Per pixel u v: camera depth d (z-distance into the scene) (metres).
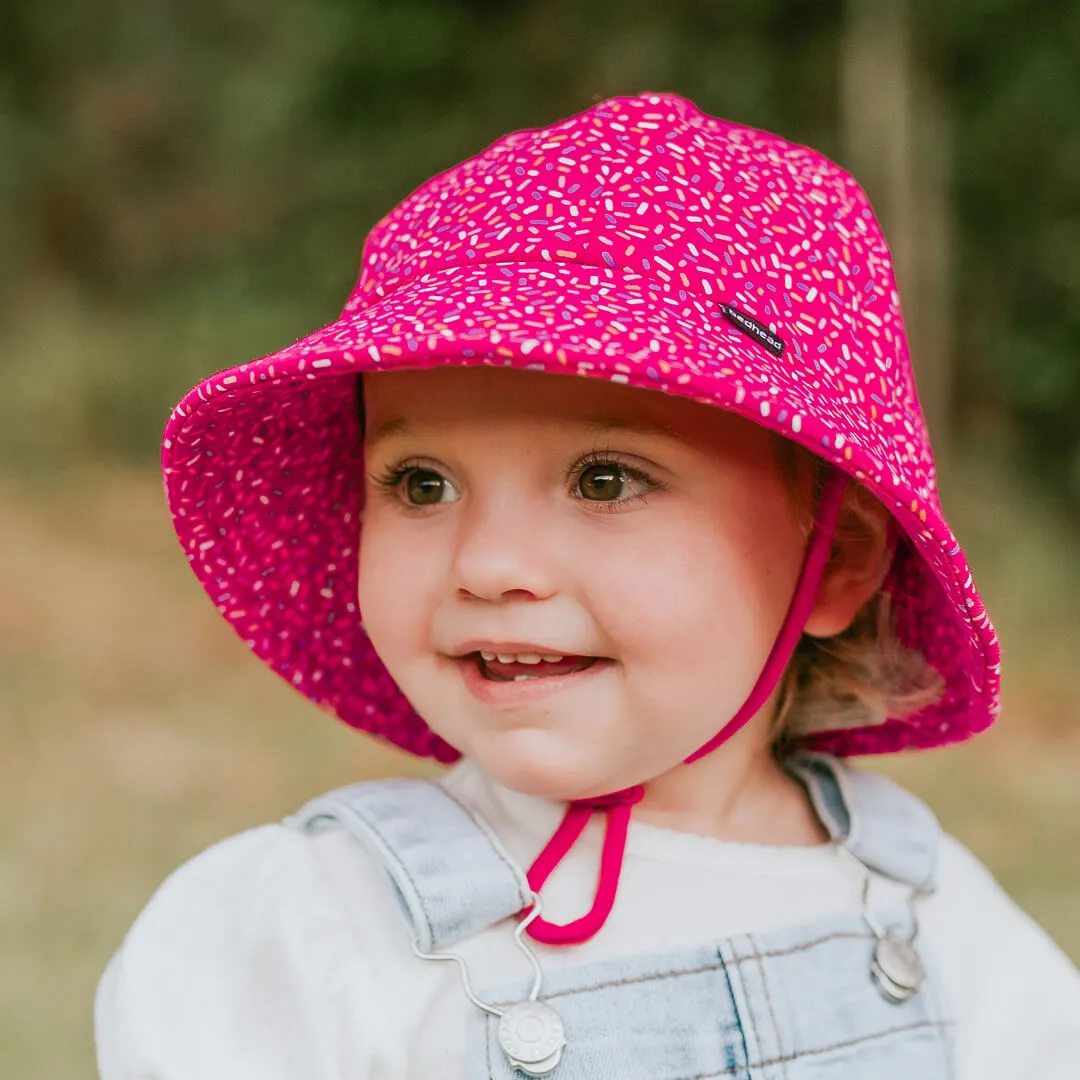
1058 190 6.73
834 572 1.32
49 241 9.90
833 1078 1.17
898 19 6.48
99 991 1.19
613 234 1.10
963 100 6.77
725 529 1.14
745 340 1.08
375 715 1.46
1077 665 5.08
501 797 1.26
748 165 1.20
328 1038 1.09
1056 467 6.86
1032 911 3.20
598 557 1.10
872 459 1.07
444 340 0.97
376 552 1.19
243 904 1.18
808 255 1.18
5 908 3.18
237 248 9.13
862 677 1.41
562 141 1.16
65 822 3.76
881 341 1.23
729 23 6.89
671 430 1.11
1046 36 6.55
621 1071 1.11
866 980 1.24
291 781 4.14
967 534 6.01
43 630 5.47
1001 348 6.97
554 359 0.96
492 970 1.13
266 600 1.41
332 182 7.75
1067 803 3.92
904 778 4.11
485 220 1.14
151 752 4.35
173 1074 1.08
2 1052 2.55
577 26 7.13
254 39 10.01
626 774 1.14
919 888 1.35
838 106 6.76
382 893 1.16
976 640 1.23
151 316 8.98
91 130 10.15
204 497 1.33
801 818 1.38
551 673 1.13
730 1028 1.16
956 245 6.96
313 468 1.38
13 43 10.28
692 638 1.11
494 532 1.10
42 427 7.93
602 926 1.19
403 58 7.32
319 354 1.03
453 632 1.13
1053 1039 1.33
